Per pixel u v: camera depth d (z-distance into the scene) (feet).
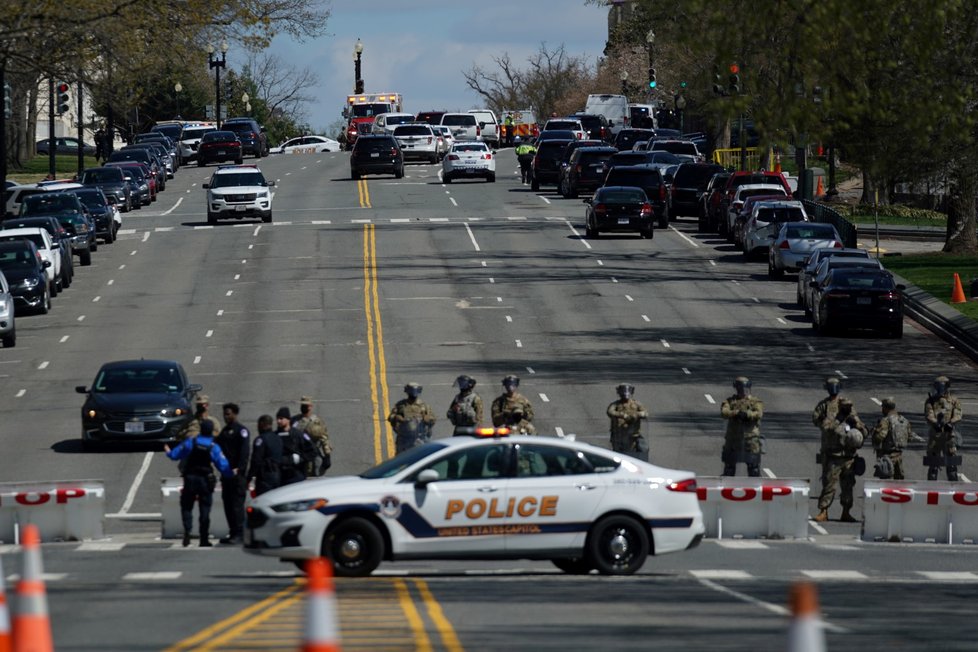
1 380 455.22
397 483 206.49
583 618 156.04
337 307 565.94
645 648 132.98
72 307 582.76
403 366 461.78
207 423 261.24
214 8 488.02
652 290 610.24
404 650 128.77
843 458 303.68
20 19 453.17
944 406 320.29
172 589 184.55
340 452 357.82
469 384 316.60
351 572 205.16
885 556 244.83
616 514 209.97
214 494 277.44
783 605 169.89
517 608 164.96
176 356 482.28
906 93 337.11
